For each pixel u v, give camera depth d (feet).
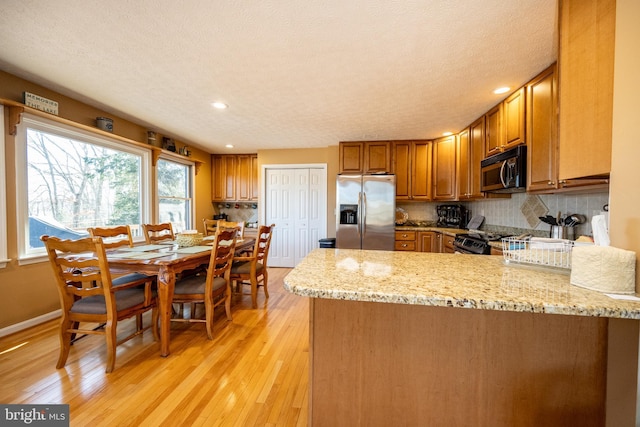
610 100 2.88
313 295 2.75
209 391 5.12
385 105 9.04
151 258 6.57
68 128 8.55
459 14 4.75
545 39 5.43
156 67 6.71
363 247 13.00
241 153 17.21
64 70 6.91
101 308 5.73
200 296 7.21
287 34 5.37
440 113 9.75
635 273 2.63
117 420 4.38
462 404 3.26
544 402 3.13
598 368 3.05
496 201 11.09
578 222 6.98
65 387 5.14
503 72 6.77
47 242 5.50
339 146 13.96
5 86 7.04
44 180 8.20
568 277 3.31
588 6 3.08
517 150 7.34
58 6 4.63
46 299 8.04
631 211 2.71
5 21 5.01
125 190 11.11
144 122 11.15
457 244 10.21
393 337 3.34
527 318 3.14
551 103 6.35
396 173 13.51
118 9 4.70
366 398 3.41
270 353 6.51
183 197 14.99
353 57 6.17
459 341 3.25
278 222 16.52
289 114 10.01
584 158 3.16
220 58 6.28
